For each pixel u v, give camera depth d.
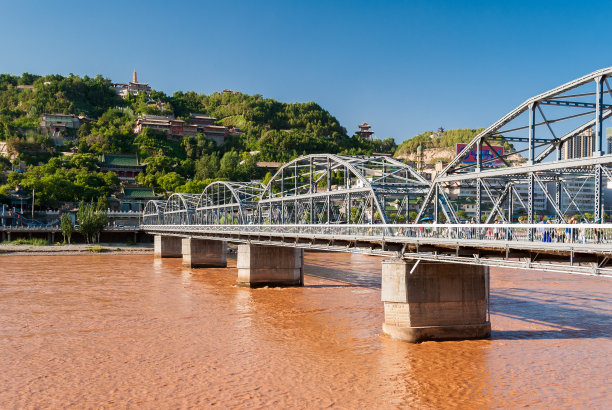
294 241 55.28
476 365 31.88
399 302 36.84
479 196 34.78
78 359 33.94
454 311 37.00
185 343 38.00
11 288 64.31
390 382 29.33
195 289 63.69
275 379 30.05
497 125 34.06
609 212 52.19
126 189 188.62
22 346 37.03
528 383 28.98
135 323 44.56
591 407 25.83
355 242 42.00
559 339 37.38
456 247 31.36
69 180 177.12
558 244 24.83
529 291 59.19
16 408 25.78
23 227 135.50
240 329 42.12
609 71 27.33
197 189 189.12
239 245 65.75
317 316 46.59
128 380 29.88
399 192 49.56
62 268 87.94
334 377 30.27
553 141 35.16
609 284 65.00
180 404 26.33
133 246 132.38
